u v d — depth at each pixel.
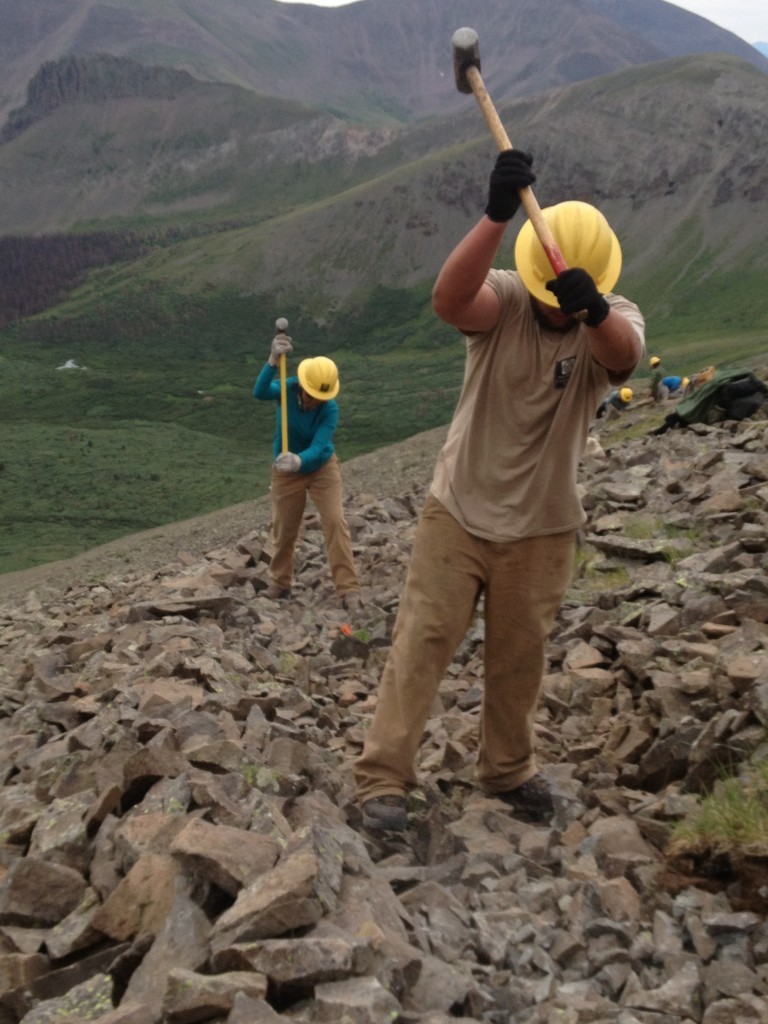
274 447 10.32
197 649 6.78
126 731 4.48
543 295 3.82
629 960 3.19
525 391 4.00
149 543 47.91
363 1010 2.51
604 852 4.01
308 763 4.74
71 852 3.58
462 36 3.65
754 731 4.32
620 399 21.34
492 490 4.13
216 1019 2.54
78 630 9.31
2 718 6.29
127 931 3.08
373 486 29.97
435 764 5.23
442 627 4.25
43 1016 2.70
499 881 3.78
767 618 5.99
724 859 3.71
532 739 4.66
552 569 4.25
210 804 3.61
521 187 3.55
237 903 2.87
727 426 13.98
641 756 5.03
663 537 8.74
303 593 11.09
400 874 3.73
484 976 3.09
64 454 183.38
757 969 3.11
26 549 126.44
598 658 6.32
